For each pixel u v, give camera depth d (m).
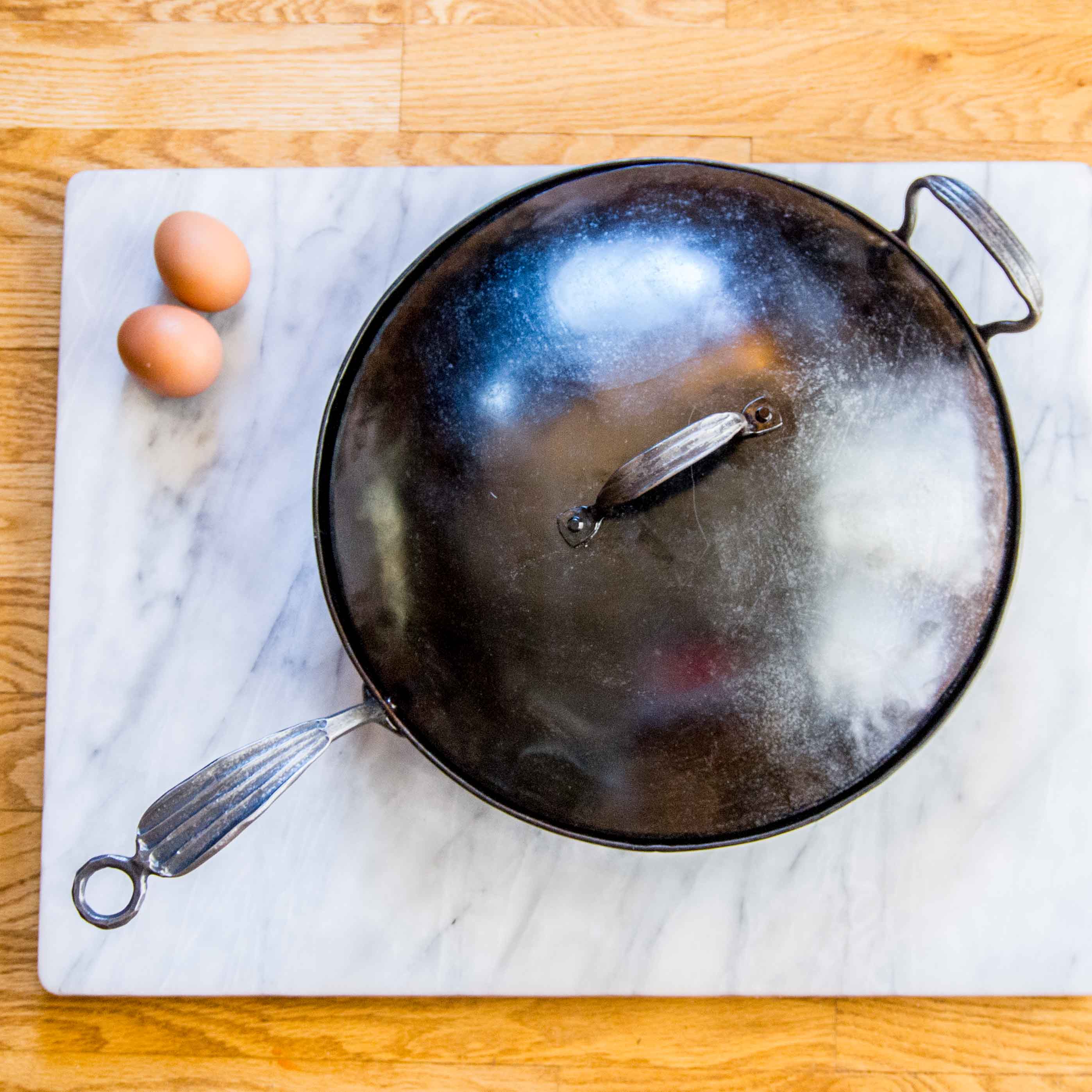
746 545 0.68
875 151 0.90
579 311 0.70
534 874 0.84
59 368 0.87
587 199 0.73
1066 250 0.86
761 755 0.71
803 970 0.84
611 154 0.90
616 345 0.69
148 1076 0.86
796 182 0.75
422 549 0.71
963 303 0.86
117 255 0.86
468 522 0.70
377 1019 0.86
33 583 0.88
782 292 0.70
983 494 0.72
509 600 0.69
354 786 0.84
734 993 0.83
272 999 0.87
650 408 0.68
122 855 0.84
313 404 0.86
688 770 0.71
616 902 0.84
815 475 0.68
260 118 0.91
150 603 0.85
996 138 0.90
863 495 0.69
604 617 0.69
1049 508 0.85
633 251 0.71
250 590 0.85
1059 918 0.83
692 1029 0.86
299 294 0.86
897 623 0.70
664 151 0.90
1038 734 0.84
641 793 0.72
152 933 0.84
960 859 0.84
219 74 0.91
